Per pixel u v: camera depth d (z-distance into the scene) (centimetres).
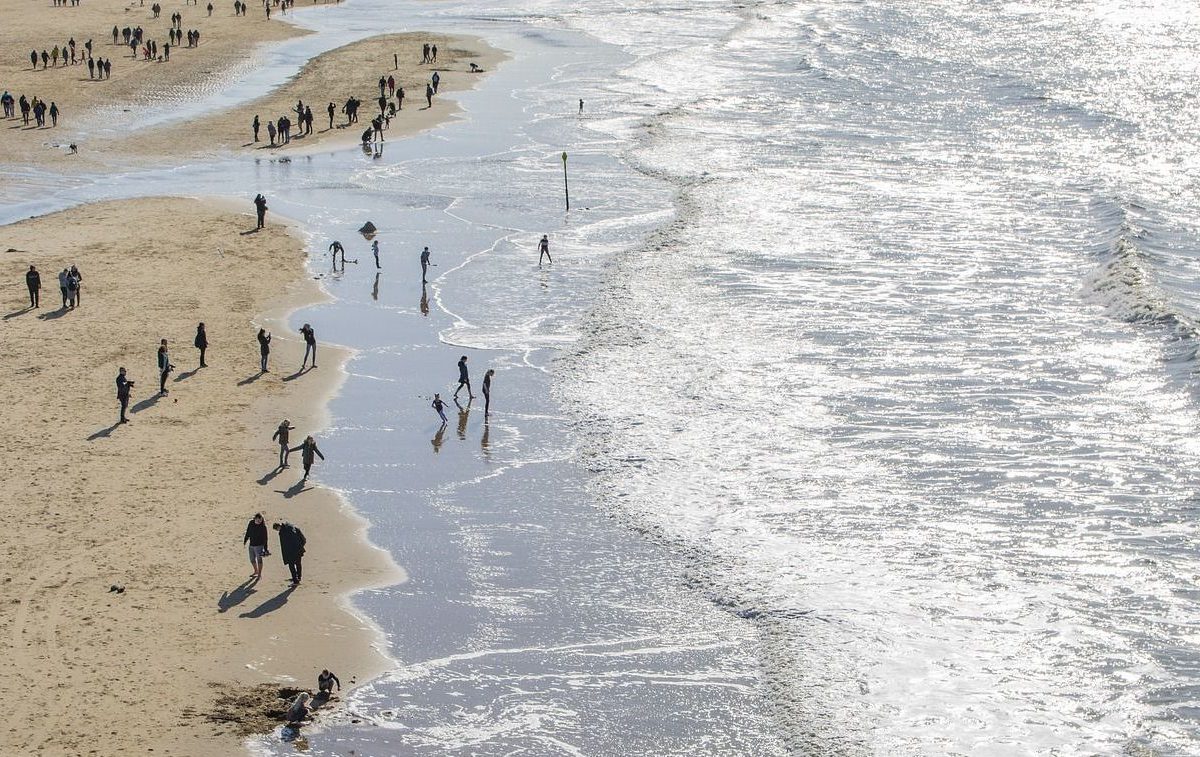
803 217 7931
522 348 5900
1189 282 6562
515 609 3778
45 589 3750
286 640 3559
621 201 8488
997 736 3186
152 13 17600
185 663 3412
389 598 3819
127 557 3962
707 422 5088
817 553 4094
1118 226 7419
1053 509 4331
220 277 6844
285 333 6059
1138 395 5206
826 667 3484
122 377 4962
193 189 8769
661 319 6225
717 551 4109
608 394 5369
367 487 4541
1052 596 3816
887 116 11238
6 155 9719
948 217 7856
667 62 14350
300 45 15562
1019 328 5956
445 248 7481
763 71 13750
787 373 5531
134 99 12031
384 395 5369
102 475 4525
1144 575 3916
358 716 3241
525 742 3175
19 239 7425
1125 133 10419
